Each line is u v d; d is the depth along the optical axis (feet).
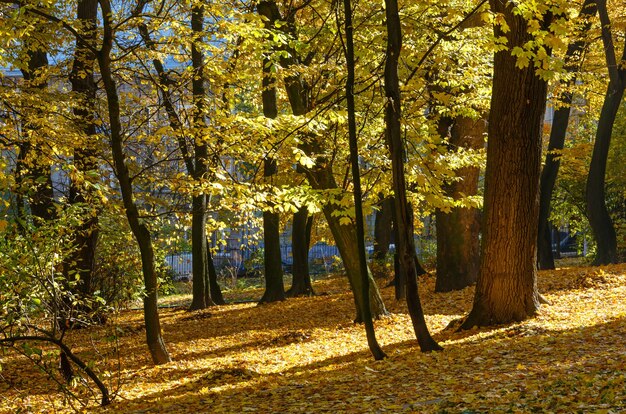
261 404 29.50
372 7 52.54
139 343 60.75
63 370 36.42
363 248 37.76
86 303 35.29
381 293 78.79
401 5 48.47
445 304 63.77
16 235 30.99
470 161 49.88
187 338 64.39
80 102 51.88
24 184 31.27
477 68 55.11
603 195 78.23
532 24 32.68
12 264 29.81
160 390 38.06
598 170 77.66
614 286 56.44
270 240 84.99
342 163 57.82
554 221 109.70
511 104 43.47
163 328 72.74
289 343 54.60
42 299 31.91
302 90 55.47
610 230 78.23
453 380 28.78
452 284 71.26
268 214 84.84
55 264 33.60
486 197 45.65
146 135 50.03
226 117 41.93
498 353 34.37
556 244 138.72
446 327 49.29
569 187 98.22
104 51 40.81
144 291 42.32
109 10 40.37
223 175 40.78
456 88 55.88
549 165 80.53
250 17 38.09
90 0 60.44
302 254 89.66
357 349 47.11
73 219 32.73
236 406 29.68
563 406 21.06
